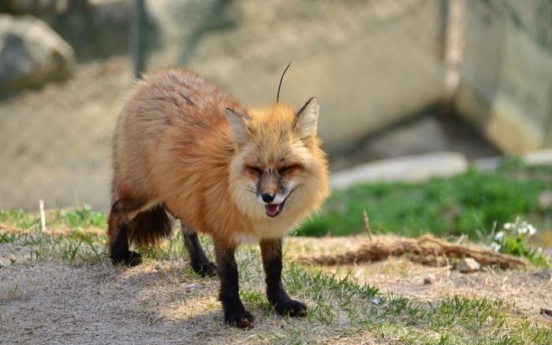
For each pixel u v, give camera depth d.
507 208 27.08
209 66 33.81
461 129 40.12
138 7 29.42
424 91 39.34
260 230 11.30
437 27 39.31
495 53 39.00
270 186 10.60
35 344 11.04
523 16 37.47
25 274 13.22
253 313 12.05
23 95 31.58
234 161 11.03
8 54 31.55
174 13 33.03
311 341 11.14
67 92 32.28
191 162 11.85
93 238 15.22
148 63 31.62
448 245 15.88
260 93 35.34
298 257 15.59
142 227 13.89
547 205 27.75
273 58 35.78
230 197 11.12
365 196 29.53
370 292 13.12
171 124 12.57
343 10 37.66
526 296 14.15
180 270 13.61
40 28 32.84
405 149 38.47
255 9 35.91
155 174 12.60
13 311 12.02
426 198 28.55
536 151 38.12
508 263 15.62
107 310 12.09
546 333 12.04
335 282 13.36
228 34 34.78
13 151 29.56
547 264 16.20
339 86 37.31
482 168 33.25
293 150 10.92
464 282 14.77
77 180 28.88
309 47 36.66
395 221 26.61
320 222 26.48
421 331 11.82
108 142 30.75
